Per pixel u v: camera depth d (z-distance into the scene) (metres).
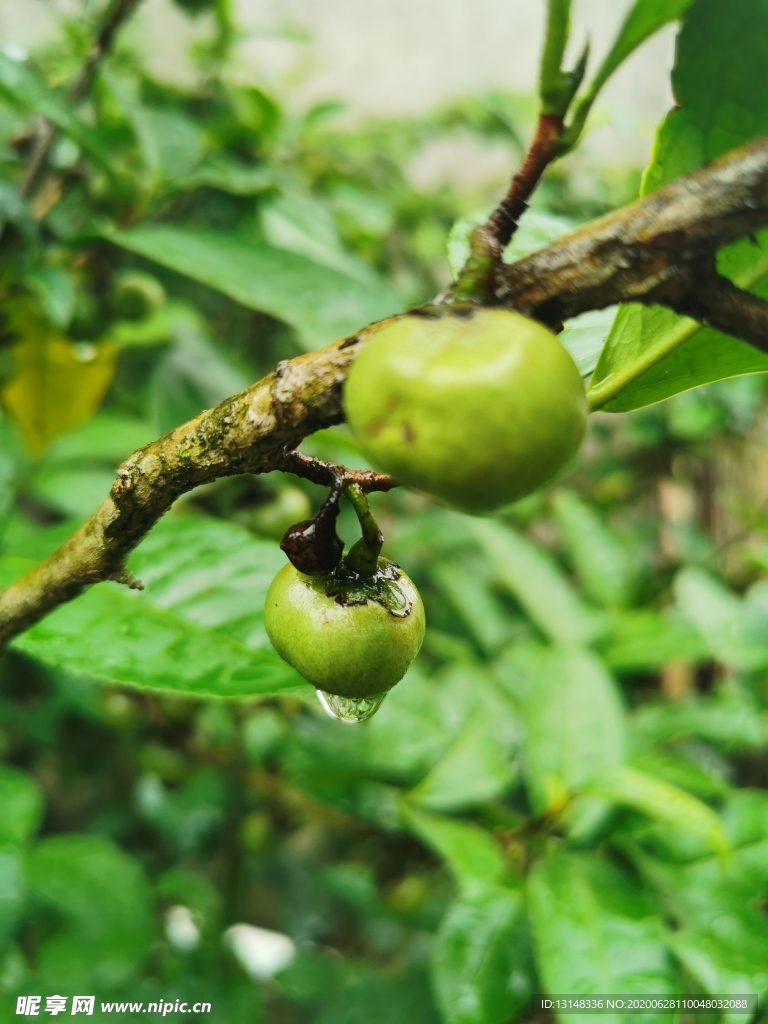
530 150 0.09
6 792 0.17
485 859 0.17
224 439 0.09
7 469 0.18
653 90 0.49
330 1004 0.26
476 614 0.28
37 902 0.25
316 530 0.11
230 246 0.19
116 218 0.22
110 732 0.33
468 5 0.56
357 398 0.08
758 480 0.40
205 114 0.28
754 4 0.09
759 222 0.08
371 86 0.56
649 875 0.16
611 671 0.24
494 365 0.08
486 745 0.19
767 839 0.17
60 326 0.20
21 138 0.21
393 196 0.37
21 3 0.33
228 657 0.13
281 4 0.50
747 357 0.11
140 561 0.14
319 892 0.36
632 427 0.38
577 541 0.28
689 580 0.25
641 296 0.08
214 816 0.31
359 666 0.11
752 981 0.15
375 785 0.23
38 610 0.11
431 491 0.08
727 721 0.22
